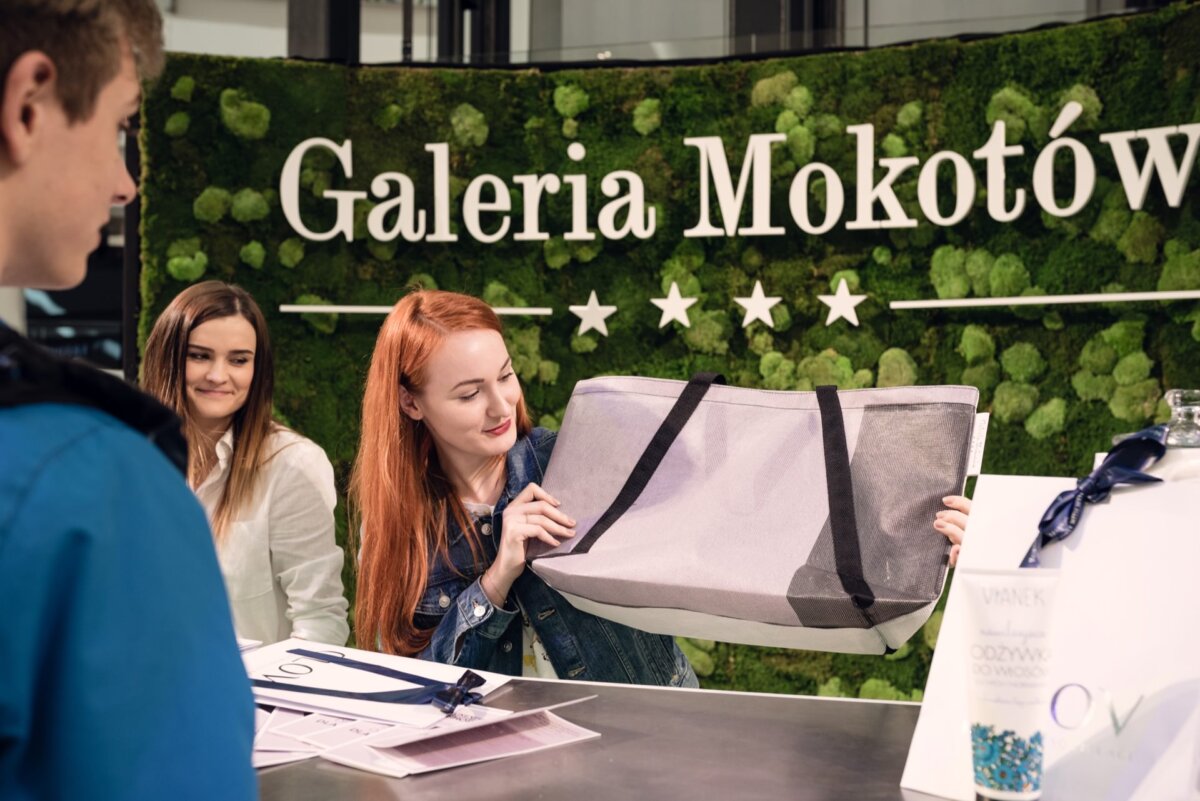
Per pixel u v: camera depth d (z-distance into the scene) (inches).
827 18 143.8
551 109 136.1
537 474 75.6
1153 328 119.2
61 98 26.0
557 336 136.4
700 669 134.4
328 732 44.5
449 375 71.2
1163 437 38.6
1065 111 120.6
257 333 92.8
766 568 59.3
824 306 130.2
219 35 158.4
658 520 64.5
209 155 134.0
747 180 131.6
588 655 73.5
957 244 125.8
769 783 38.6
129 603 23.1
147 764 22.5
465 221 136.5
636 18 152.2
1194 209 116.6
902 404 62.2
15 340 24.5
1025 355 123.8
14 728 22.1
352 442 135.7
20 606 22.0
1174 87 116.7
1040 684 34.0
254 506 92.5
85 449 23.6
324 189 135.9
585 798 37.3
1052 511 38.5
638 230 133.9
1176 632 35.5
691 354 133.6
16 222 26.3
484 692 50.1
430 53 155.1
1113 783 34.3
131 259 135.0
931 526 58.1
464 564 75.0
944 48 125.6
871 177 127.7
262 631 93.4
